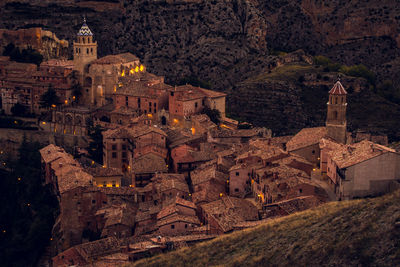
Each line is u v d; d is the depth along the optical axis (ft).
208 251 603.26
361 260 469.16
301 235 552.82
